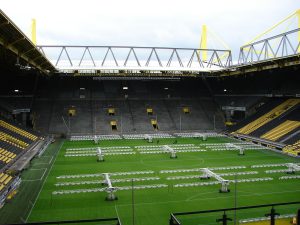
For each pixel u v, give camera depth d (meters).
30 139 57.12
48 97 81.44
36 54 51.19
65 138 68.31
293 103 72.00
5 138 50.06
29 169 41.09
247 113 78.62
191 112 83.56
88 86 87.31
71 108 79.00
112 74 81.06
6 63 57.81
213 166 43.06
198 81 94.19
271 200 29.25
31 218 25.39
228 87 91.06
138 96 86.62
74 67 72.69
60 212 26.67
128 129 74.88
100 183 34.56
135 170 40.97
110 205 28.30
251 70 68.12
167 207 27.73
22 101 75.56
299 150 50.62
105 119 76.94
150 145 59.41
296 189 32.50
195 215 25.72
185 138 68.88
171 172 39.56
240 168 41.66
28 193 31.45
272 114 71.88
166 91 90.00
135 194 31.16
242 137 67.50
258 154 51.62
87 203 28.77
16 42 39.97
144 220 24.98
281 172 39.16
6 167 37.72
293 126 61.72
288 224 21.48
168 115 81.31
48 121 73.94
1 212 26.66
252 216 25.31
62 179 36.22
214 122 81.06
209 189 32.56
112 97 84.81
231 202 28.84
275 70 76.19
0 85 79.00
